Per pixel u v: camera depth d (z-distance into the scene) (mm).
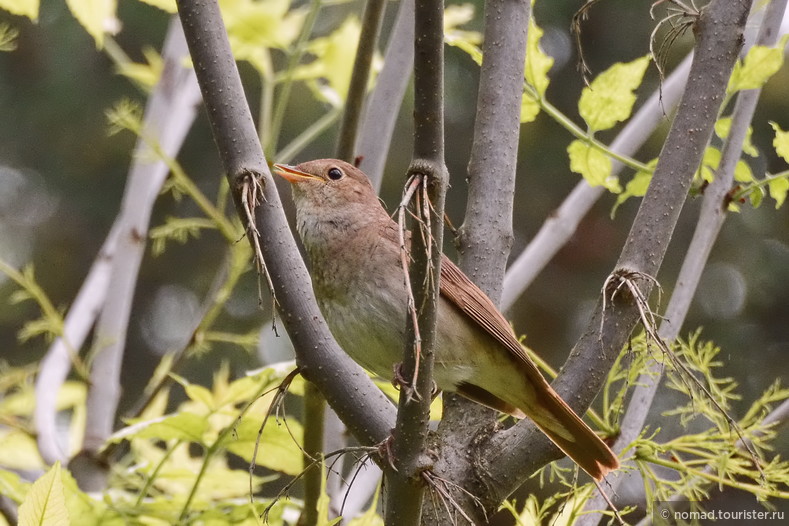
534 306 15258
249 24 8836
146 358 16125
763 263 14867
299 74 9445
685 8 6859
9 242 15742
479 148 7242
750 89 8000
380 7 7859
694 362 7633
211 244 16297
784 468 7695
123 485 8703
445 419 7008
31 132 15578
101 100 15508
